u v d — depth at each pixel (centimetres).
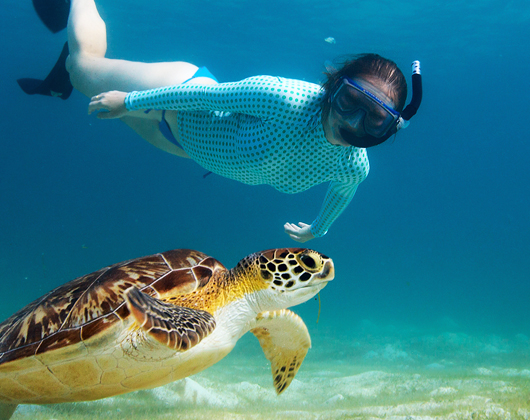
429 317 3209
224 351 235
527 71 3700
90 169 9806
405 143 6875
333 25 2531
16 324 231
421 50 2969
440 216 9800
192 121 293
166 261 246
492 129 6300
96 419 373
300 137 240
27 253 6309
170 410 445
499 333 2047
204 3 2289
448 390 572
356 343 1576
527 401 411
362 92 199
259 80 238
